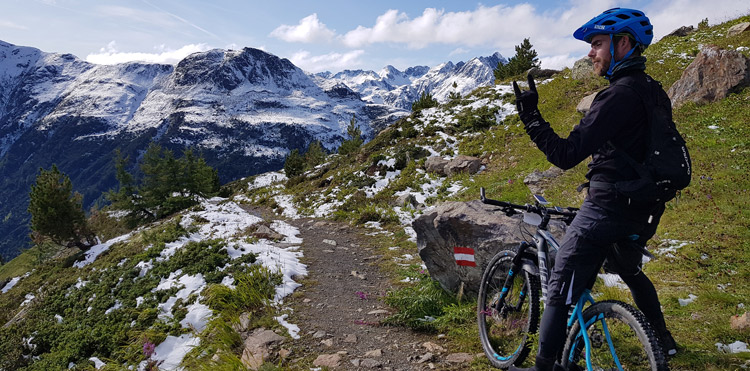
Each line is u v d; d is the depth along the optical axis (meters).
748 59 15.45
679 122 14.78
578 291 2.84
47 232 25.38
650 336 2.49
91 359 8.62
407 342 5.81
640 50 2.63
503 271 4.25
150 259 13.16
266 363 5.14
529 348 3.77
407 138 29.94
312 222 19.23
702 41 24.95
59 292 13.70
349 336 6.11
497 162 21.11
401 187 21.64
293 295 8.21
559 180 14.40
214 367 5.51
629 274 2.95
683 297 5.47
